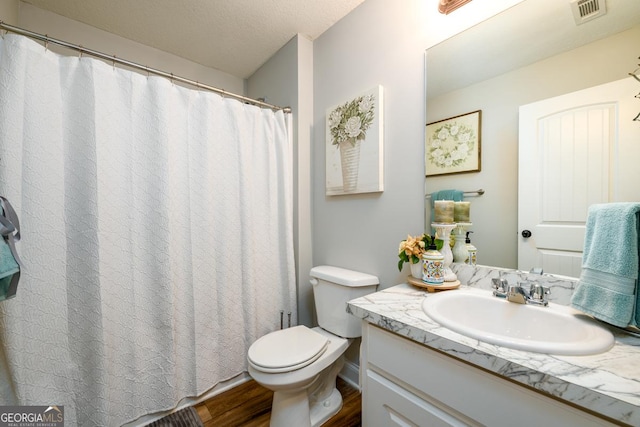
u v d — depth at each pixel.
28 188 1.05
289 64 1.90
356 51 1.59
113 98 1.25
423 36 1.27
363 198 1.57
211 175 1.54
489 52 1.06
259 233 1.75
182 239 1.45
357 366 1.65
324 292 1.56
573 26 0.87
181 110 1.45
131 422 1.29
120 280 1.26
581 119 0.85
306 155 1.89
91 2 1.53
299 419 1.23
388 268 1.44
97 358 1.18
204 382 1.50
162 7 1.58
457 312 0.98
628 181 0.77
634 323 0.67
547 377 0.53
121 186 1.27
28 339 1.04
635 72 0.76
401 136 1.36
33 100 1.06
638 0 0.76
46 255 1.08
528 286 0.93
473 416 0.67
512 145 1.00
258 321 1.74
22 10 1.52
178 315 1.43
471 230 1.12
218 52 2.04
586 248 0.79
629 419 0.45
